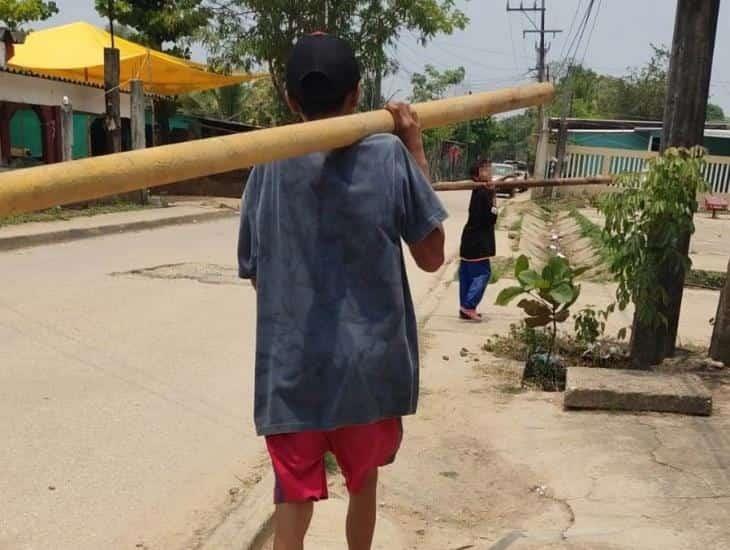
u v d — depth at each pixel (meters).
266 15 19.88
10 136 16.75
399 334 2.07
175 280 8.92
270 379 2.07
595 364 5.71
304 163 2.01
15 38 14.32
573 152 28.47
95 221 13.86
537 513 3.41
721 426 4.43
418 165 2.08
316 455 2.12
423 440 4.21
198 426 4.35
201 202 20.66
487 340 6.53
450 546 3.12
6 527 3.15
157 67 20.06
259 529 3.14
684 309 8.36
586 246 14.21
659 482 3.67
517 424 4.46
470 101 2.27
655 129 31.75
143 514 3.30
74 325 6.55
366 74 20.47
